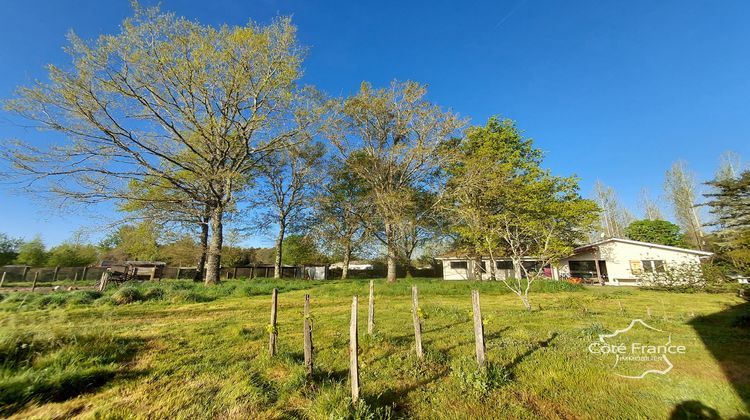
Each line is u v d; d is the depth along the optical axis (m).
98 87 16.42
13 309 10.76
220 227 20.89
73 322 7.89
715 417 3.34
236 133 21.12
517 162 26.97
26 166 15.27
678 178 39.28
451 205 24.34
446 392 3.98
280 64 19.25
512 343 6.10
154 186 20.05
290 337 6.91
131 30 16.28
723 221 27.16
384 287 17.84
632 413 3.47
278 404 3.75
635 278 28.11
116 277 22.09
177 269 32.94
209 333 7.39
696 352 5.45
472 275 36.03
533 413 3.47
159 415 3.52
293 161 29.91
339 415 3.24
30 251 38.53
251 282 21.92
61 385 4.04
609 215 51.66
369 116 24.42
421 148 22.97
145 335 7.06
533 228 14.32
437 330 7.54
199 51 17.45
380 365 5.01
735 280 17.73
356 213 25.03
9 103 14.48
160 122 18.73
